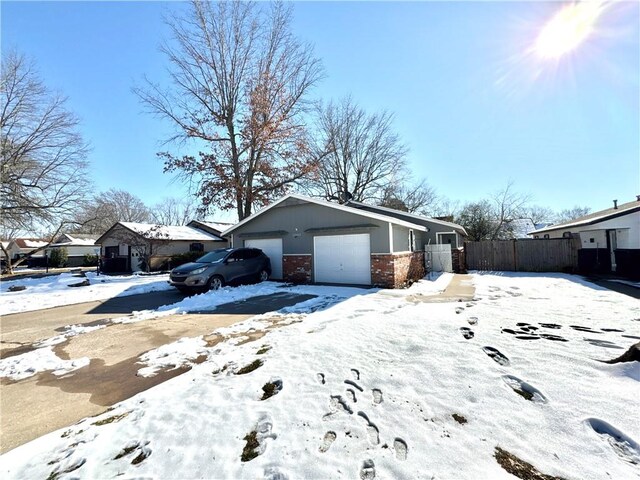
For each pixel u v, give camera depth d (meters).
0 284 14.26
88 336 6.05
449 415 2.75
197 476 2.22
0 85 18.27
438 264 16.12
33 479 2.27
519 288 9.96
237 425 2.81
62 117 19.80
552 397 2.84
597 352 3.61
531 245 16.00
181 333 6.00
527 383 3.08
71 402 3.54
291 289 10.43
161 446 2.58
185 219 47.50
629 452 2.20
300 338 4.98
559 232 20.69
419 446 2.41
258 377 3.72
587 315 5.59
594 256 14.17
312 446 2.49
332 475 2.17
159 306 8.70
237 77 18.95
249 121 17.81
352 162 27.02
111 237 23.95
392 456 2.32
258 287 10.80
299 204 12.28
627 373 3.06
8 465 2.44
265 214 13.21
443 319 5.17
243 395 3.34
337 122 26.25
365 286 10.84
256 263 12.01
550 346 3.87
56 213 20.12
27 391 3.83
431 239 17.42
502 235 30.39
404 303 7.78
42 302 9.66
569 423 2.51
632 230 13.59
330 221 11.63
